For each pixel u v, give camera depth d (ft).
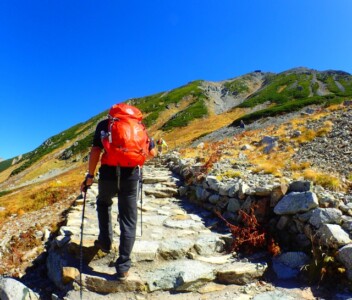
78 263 17.87
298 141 47.75
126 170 16.17
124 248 16.10
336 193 23.12
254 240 19.53
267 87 408.26
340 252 15.98
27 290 16.51
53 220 34.76
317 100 185.16
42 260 23.36
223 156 45.14
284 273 17.31
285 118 156.46
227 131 155.12
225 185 26.03
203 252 19.39
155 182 38.04
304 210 18.83
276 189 21.07
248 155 46.03
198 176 31.48
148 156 17.61
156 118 347.77
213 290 16.31
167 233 21.75
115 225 22.82
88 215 25.73
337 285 15.66
